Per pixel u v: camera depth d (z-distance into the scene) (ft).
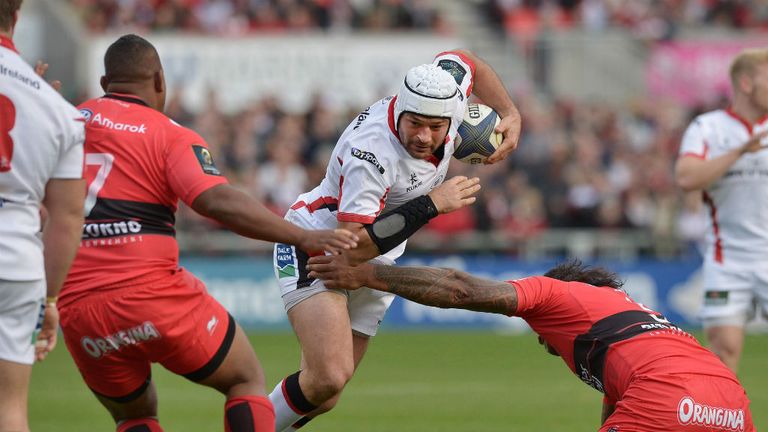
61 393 128.16
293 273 73.92
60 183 55.62
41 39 259.80
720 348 100.37
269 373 138.72
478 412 112.68
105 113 63.05
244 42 248.32
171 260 62.18
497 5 286.05
